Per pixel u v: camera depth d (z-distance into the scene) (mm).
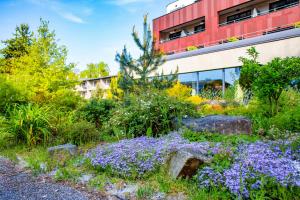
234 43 15844
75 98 12023
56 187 4348
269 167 3715
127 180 4453
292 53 13008
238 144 5215
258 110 8781
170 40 30000
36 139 7430
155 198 3748
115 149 5406
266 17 21406
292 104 8734
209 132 6430
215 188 3621
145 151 5035
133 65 11852
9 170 5328
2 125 7988
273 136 6145
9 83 10164
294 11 19641
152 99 8094
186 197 3688
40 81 12125
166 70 19797
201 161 4176
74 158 5859
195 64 17797
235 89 12906
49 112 8922
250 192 3348
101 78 32000
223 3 25078
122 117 7836
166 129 7340
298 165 3809
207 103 11789
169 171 4461
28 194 4055
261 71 8266
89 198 3879
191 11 28219
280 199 3273
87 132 7660
